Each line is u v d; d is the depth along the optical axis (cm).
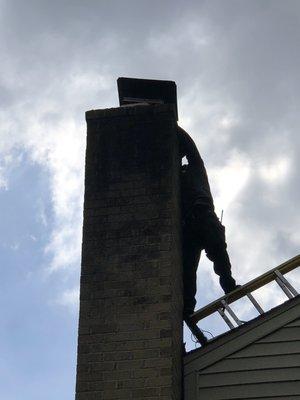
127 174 584
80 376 506
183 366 540
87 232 563
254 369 530
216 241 614
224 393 525
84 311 530
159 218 560
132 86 655
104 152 596
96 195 578
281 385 522
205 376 534
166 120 604
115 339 516
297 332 539
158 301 526
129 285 536
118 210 569
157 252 546
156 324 517
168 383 494
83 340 520
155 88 655
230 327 567
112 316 526
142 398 492
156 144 594
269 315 548
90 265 549
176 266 562
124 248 552
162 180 577
